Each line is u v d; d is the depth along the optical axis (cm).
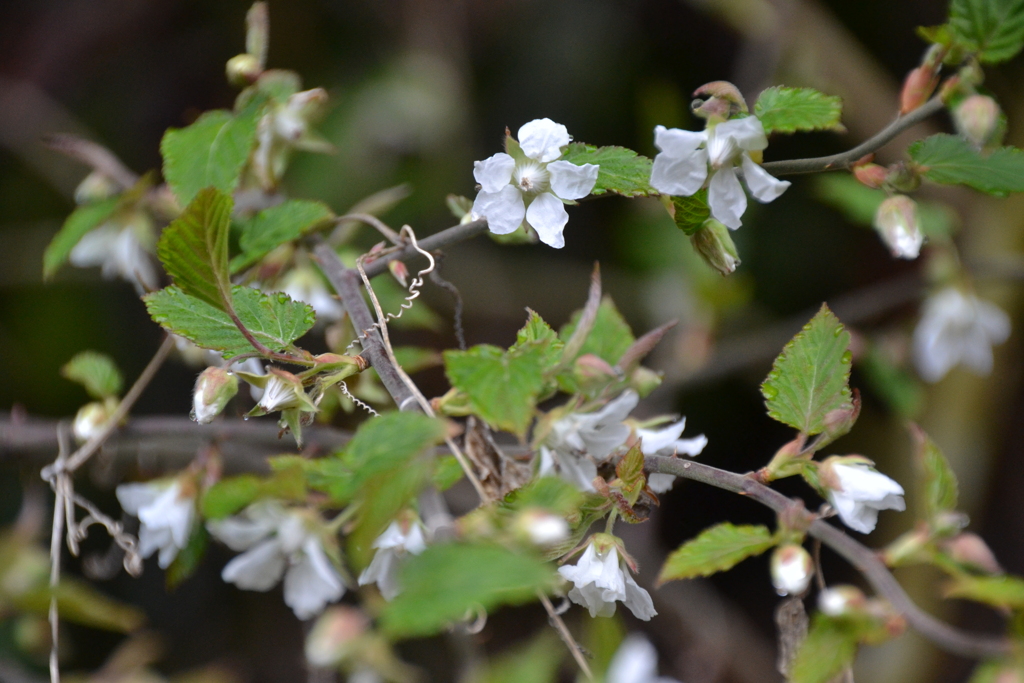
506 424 76
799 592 81
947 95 81
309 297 88
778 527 81
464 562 74
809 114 82
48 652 96
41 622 96
